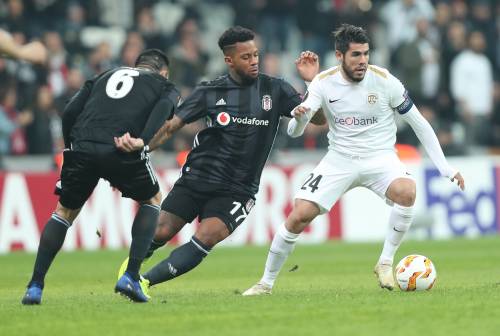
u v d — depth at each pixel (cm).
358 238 5450
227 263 4028
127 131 2230
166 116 2267
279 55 6706
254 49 2477
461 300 2206
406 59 6353
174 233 2538
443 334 1725
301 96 2570
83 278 3375
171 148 5678
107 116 2239
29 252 4691
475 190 5700
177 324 1898
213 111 2509
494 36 7206
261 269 3722
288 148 5938
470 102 6625
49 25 6131
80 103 2298
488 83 6700
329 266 3778
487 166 5756
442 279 3019
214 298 2395
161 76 2317
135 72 2311
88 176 2248
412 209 2553
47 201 4856
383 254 2612
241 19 6669
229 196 2503
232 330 1812
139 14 6412
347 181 2580
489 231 5738
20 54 2295
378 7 7188
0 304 2369
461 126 6575
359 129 2569
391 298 2281
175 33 6194
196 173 2514
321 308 2102
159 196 2323
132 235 2275
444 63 6606
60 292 2814
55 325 1914
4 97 5459
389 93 2561
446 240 5309
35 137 5466
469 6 7425
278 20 6881
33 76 5600
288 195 5228
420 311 2020
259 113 2506
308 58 2586
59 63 5725
